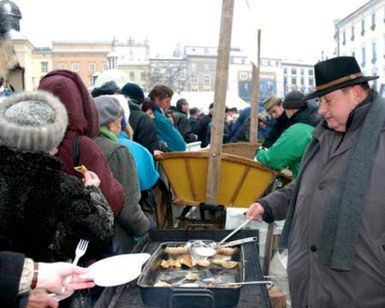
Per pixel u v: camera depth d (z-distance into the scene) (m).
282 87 59.69
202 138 9.41
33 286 1.25
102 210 1.61
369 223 1.77
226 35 3.30
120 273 1.51
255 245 2.20
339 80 1.87
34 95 1.58
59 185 1.45
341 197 1.80
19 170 1.40
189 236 2.37
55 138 1.50
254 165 3.28
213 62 50.72
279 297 2.46
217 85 3.28
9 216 1.36
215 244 2.21
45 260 1.41
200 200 3.43
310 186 1.98
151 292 1.63
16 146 1.45
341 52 49.09
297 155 3.29
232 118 11.24
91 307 1.82
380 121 1.82
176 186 3.48
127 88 4.66
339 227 1.78
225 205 3.37
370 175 1.78
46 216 1.41
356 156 1.80
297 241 2.02
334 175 1.87
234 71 45.97
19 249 1.39
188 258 2.06
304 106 3.62
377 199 1.76
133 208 2.39
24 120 1.48
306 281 1.94
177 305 1.57
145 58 49.28
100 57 42.12
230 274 1.94
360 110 1.86
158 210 3.80
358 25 44.09
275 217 2.34
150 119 4.18
